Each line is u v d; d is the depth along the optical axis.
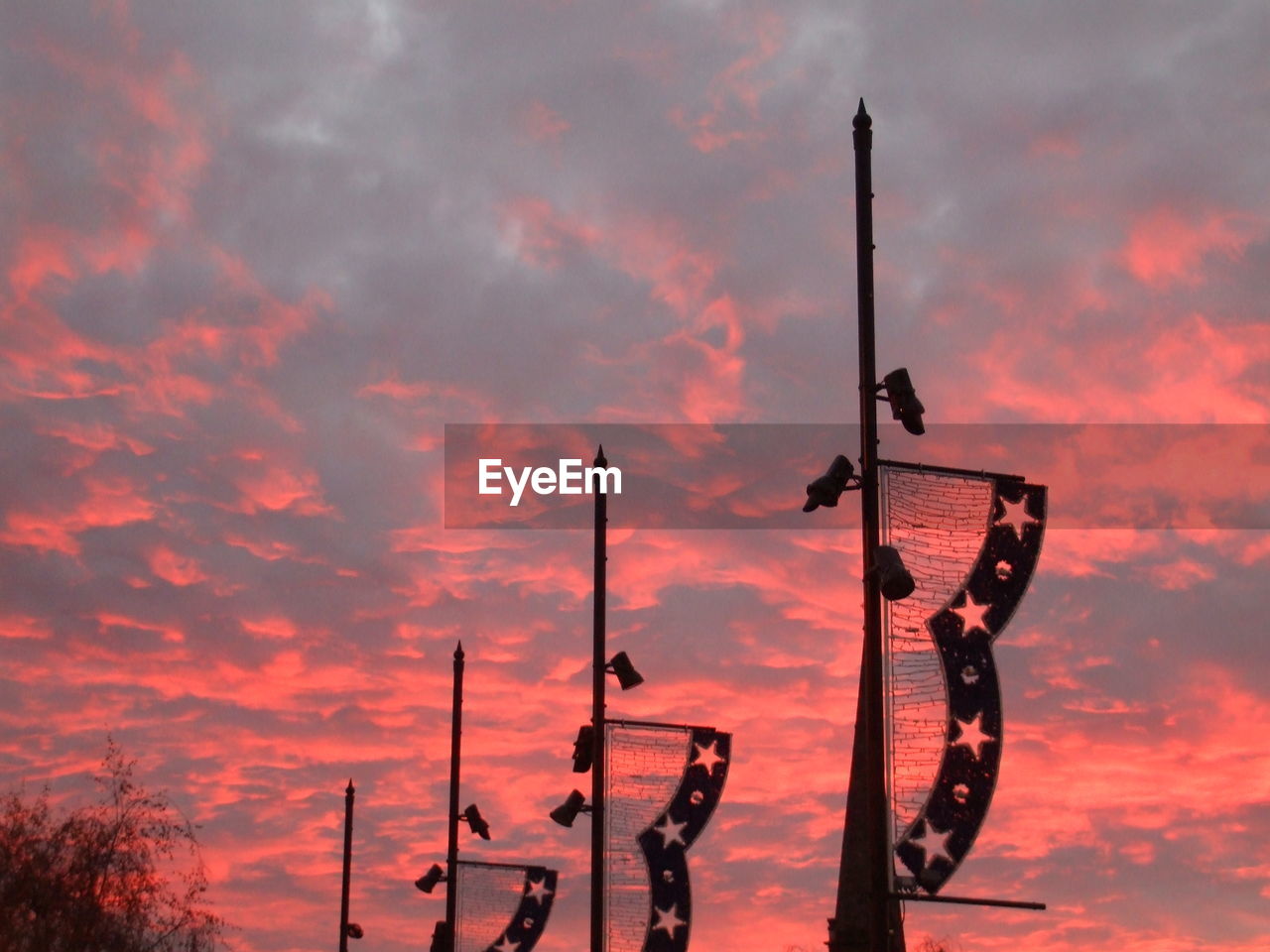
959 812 15.08
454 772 39.16
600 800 26.05
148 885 38.56
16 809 38.03
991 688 15.38
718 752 27.84
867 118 16.61
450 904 38.38
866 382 15.93
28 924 36.59
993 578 15.70
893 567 14.82
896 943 19.05
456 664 39.91
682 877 27.47
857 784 19.78
